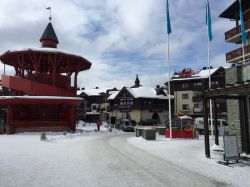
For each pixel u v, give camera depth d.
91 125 64.31
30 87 35.69
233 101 17.09
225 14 42.75
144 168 11.90
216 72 65.69
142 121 69.62
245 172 11.23
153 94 75.06
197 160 14.22
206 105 15.29
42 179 9.64
